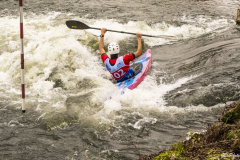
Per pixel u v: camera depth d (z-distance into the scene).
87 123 5.11
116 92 6.18
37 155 4.20
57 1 14.47
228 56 7.75
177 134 4.66
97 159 4.11
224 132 3.66
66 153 4.27
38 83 6.73
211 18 12.34
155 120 5.16
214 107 5.46
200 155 3.32
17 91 6.32
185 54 8.65
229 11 13.50
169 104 5.73
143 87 6.58
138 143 4.48
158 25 11.25
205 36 10.14
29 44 8.65
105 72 7.59
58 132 4.84
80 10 13.09
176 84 6.68
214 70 7.04
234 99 5.60
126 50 9.05
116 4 14.24
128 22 11.38
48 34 9.80
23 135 4.72
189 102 5.70
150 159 3.84
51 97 6.09
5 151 4.28
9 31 9.95
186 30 10.81
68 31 9.84
